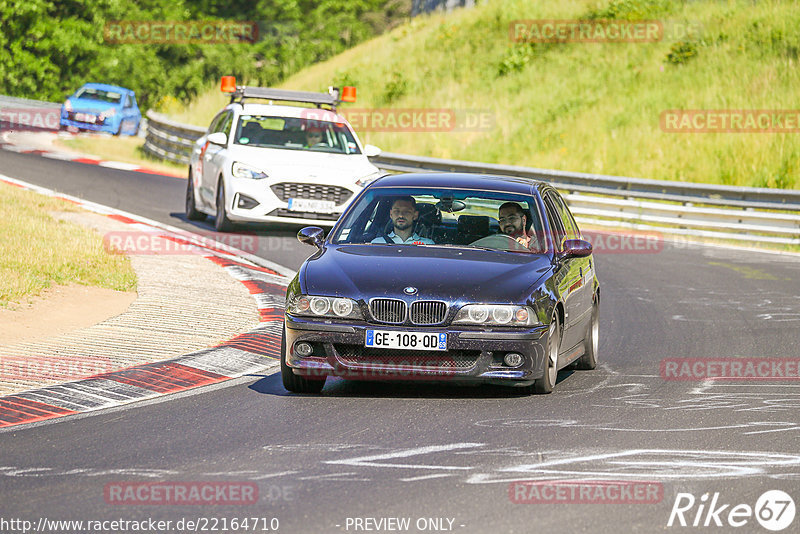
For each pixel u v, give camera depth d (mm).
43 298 37719
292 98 64625
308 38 183750
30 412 25266
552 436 23766
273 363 32000
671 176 91188
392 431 24031
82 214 59750
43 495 19031
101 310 37438
